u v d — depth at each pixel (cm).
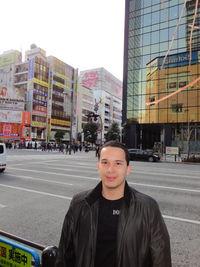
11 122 5872
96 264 129
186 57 3073
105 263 129
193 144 3105
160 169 1440
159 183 906
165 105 3231
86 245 133
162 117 3250
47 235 384
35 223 439
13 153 2812
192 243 358
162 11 3309
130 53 3606
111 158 145
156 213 139
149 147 3728
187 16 3070
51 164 1594
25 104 6494
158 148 3369
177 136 3247
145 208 138
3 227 419
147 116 3384
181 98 3112
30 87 6475
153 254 131
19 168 1327
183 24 3106
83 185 829
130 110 3550
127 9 3728
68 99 7944
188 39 3056
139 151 2275
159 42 3316
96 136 5922
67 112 7850
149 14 3434
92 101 9769
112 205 142
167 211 528
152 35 3388
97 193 145
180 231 407
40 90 6662
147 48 3428
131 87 3566
